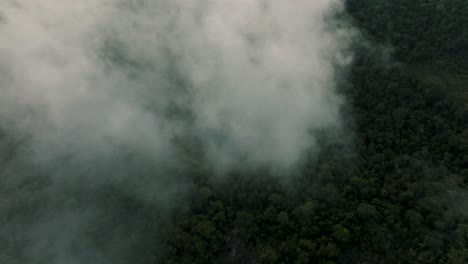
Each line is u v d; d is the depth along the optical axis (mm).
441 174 119688
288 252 110062
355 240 111188
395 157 128500
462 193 113625
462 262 98625
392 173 124750
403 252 106312
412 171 123188
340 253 110125
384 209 114375
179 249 115562
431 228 108500
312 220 115812
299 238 113000
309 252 108688
